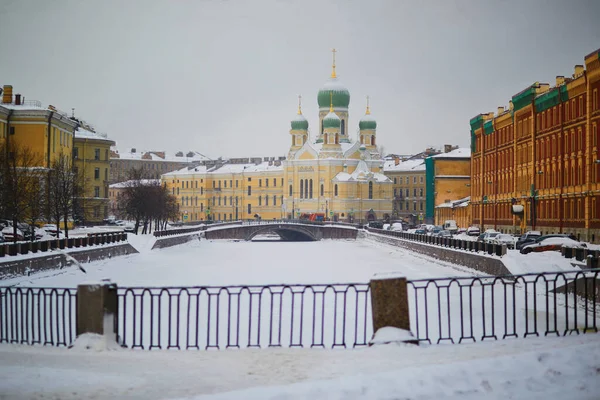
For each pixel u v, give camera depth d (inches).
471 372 769.6
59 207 3452.3
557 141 3791.8
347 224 6860.2
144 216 5088.6
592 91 3341.5
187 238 5231.3
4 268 2106.3
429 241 3489.2
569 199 3614.7
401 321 962.7
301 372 835.4
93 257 3006.9
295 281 2650.1
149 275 2834.6
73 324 1504.7
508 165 4616.1
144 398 735.7
